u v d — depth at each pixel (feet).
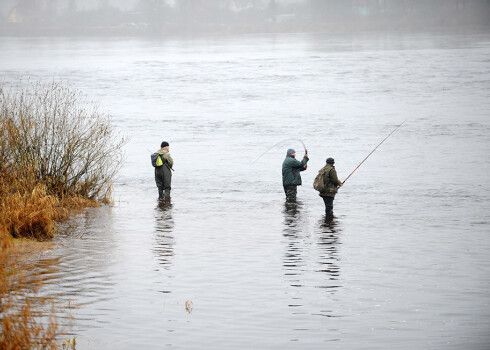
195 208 122.01
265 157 182.19
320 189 114.93
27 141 116.78
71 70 503.61
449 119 244.22
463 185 143.95
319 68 479.82
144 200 129.59
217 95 343.87
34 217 94.84
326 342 60.23
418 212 118.93
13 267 78.59
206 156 183.83
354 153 185.16
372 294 73.20
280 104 303.07
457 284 76.95
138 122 252.62
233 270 81.56
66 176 120.47
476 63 469.57
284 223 109.60
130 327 62.54
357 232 103.09
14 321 57.52
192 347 58.65
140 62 579.89
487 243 96.53
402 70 443.73
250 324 64.13
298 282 77.05
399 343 60.18
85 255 86.33
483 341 60.49
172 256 87.56
